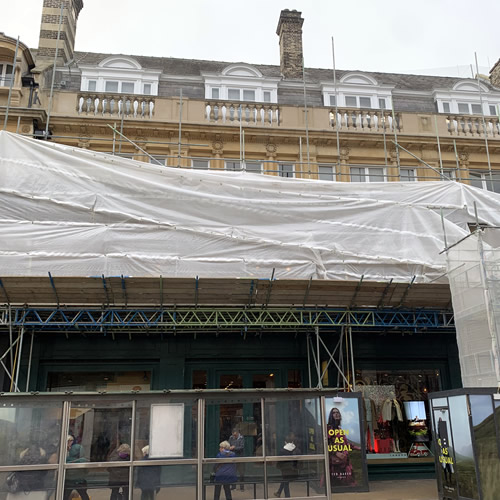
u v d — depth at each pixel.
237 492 9.68
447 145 18.50
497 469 9.76
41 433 9.32
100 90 19.59
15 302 12.46
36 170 13.54
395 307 13.64
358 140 18.11
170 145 17.38
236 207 13.99
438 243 14.58
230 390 10.10
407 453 14.39
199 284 12.33
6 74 17.64
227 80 20.33
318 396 10.42
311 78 23.09
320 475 10.02
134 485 9.38
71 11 23.11
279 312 13.55
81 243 13.13
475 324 11.41
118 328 13.75
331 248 14.02
